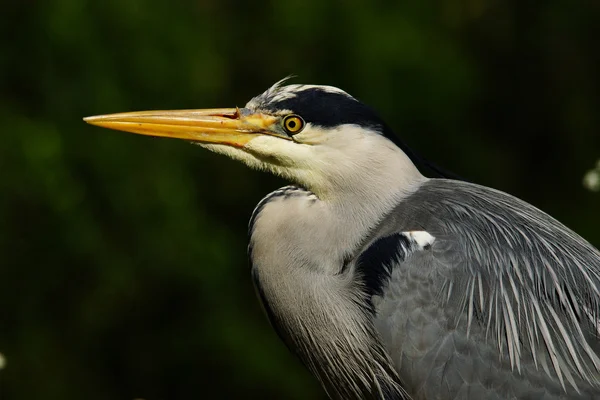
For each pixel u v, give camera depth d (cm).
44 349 1266
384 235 621
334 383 643
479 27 1417
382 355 605
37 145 1211
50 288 1262
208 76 1290
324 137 630
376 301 598
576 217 1395
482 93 1402
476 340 585
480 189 650
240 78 1348
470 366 583
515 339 585
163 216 1244
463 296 591
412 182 647
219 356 1250
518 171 1420
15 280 1255
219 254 1258
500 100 1427
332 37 1323
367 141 633
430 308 589
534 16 1429
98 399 1276
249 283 1291
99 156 1234
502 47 1427
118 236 1248
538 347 587
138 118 654
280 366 1247
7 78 1256
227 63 1340
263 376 1241
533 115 1429
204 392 1273
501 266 601
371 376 618
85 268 1248
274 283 638
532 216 638
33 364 1263
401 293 594
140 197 1241
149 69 1253
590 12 1425
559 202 1416
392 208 633
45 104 1252
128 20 1253
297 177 641
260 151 640
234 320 1259
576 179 1414
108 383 1282
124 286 1242
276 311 646
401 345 591
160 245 1238
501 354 584
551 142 1427
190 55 1277
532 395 580
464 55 1365
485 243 608
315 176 635
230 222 1330
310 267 629
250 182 1338
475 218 621
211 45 1305
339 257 627
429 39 1334
